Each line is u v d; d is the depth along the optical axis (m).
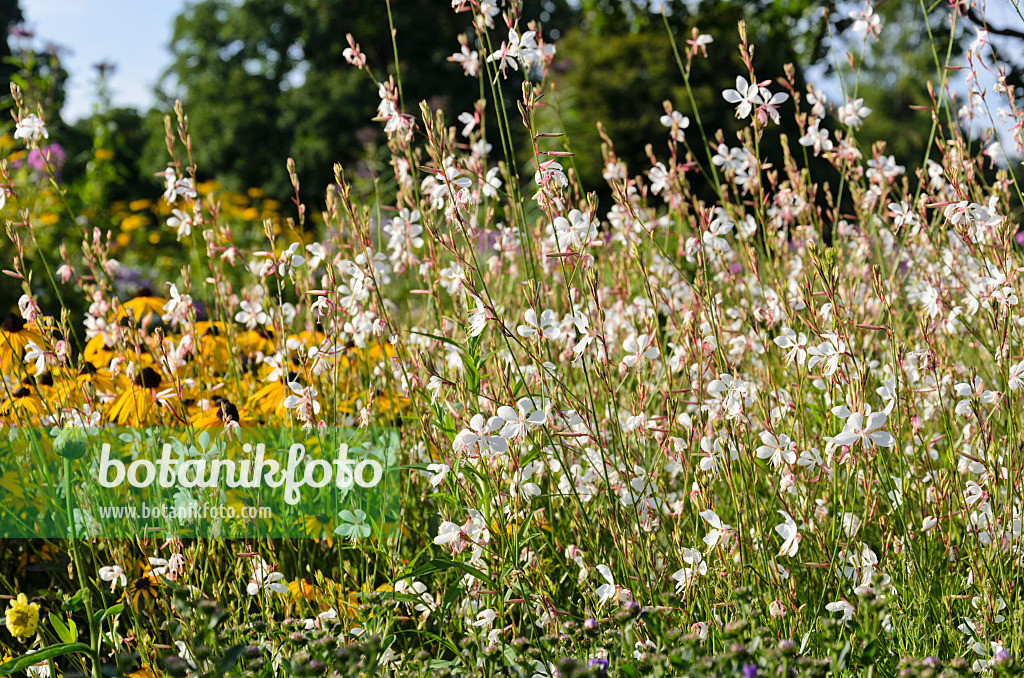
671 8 7.11
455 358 2.50
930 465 2.14
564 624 1.94
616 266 2.97
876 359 2.91
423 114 2.11
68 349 2.38
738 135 2.91
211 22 23.66
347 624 2.05
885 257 3.10
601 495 2.18
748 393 2.29
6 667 1.68
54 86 6.70
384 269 2.47
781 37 5.93
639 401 2.36
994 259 2.40
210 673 1.57
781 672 1.57
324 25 22.00
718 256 2.63
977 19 3.25
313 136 21.36
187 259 7.27
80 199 7.86
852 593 2.03
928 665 1.55
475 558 2.11
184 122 2.71
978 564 2.08
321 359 2.40
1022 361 2.14
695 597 1.99
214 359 3.21
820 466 2.12
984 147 2.87
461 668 1.88
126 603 2.18
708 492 2.20
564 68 13.13
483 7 2.21
